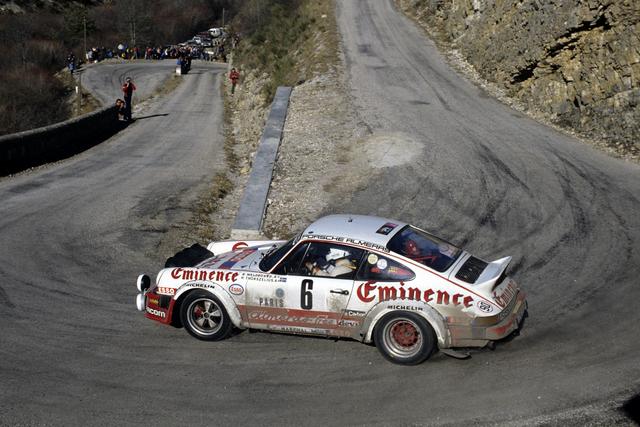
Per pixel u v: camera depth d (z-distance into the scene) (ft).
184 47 287.07
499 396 18.97
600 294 27.40
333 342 23.08
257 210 41.70
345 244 21.86
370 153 53.01
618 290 27.76
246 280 22.56
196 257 25.75
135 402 19.07
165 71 216.54
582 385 19.45
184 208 46.37
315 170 50.31
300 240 22.40
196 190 52.85
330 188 45.98
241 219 40.06
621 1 54.90
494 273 21.22
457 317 20.26
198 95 152.46
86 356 22.20
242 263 23.52
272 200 44.27
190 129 99.19
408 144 54.95
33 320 25.46
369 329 21.13
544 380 19.86
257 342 23.26
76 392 19.66
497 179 46.11
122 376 20.72
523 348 22.29
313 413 18.34
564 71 64.23
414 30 119.24
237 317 22.70
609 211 39.17
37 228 39.70
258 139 79.10
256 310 22.49
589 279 29.27
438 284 20.58
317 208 42.22
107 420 18.04
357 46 104.78
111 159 69.10
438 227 37.70
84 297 28.25
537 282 29.22
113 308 26.94
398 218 39.50
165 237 38.81
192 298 23.12
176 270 23.70
